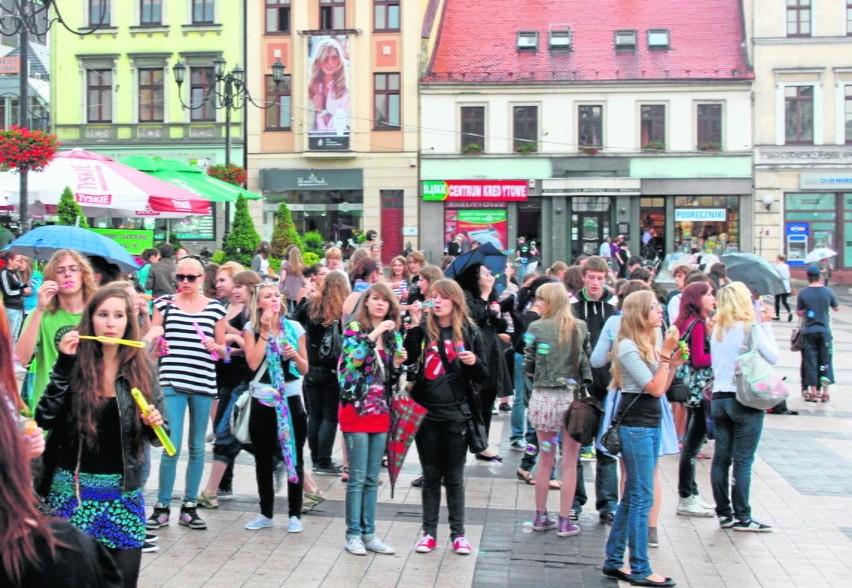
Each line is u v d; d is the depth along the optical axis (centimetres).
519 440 1226
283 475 925
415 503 974
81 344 519
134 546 523
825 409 1557
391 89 4475
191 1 4566
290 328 851
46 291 698
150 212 2178
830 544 847
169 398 838
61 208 1852
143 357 529
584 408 813
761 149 4341
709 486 1058
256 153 4547
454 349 795
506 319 1157
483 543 837
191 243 4491
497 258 1135
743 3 4516
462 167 4462
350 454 798
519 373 1213
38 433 359
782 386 848
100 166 2022
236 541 822
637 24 4600
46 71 5781
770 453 1222
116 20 4594
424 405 799
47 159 1680
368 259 1120
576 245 4456
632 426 740
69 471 518
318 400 1077
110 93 4619
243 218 2477
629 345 737
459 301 800
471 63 4519
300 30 4481
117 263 897
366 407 790
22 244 866
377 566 765
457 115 4453
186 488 855
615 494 909
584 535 869
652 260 4322
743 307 876
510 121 4450
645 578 733
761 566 784
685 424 1178
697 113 4384
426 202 4484
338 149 4469
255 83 4519
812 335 1612
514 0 4738
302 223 4562
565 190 4409
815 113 4331
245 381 920
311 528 869
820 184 4319
